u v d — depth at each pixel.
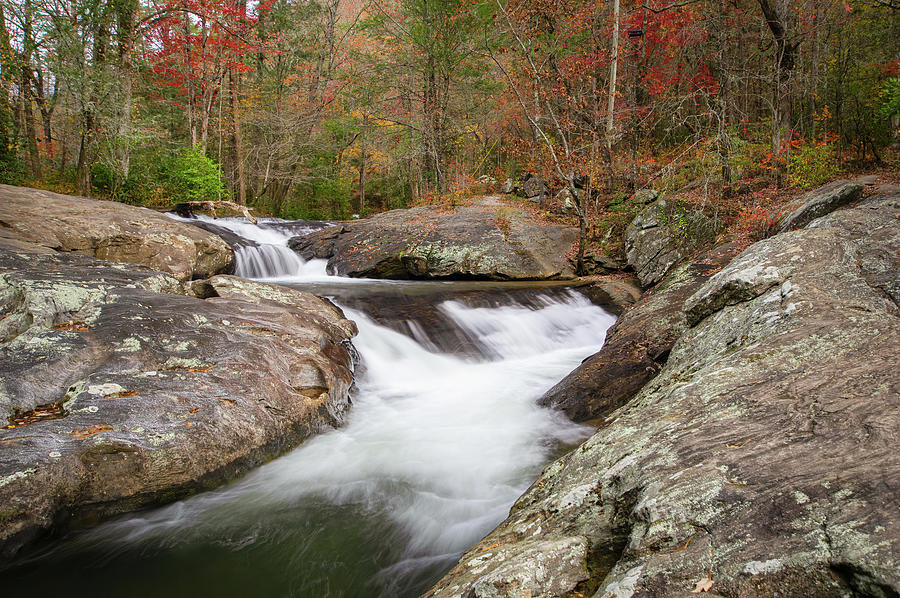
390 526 3.77
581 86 13.98
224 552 3.51
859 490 1.81
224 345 4.97
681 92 15.25
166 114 19.59
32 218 7.66
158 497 3.79
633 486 2.38
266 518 3.85
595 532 2.33
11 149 13.72
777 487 1.96
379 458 4.68
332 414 5.29
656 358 5.91
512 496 4.05
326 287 9.62
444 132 17.98
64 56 13.01
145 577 3.28
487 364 7.43
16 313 4.61
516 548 2.41
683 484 2.17
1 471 3.16
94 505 3.54
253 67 20.11
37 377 3.97
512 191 18.55
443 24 16.30
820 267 4.30
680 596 1.69
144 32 15.60
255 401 4.54
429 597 2.32
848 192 7.12
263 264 11.22
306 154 22.50
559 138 15.52
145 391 4.13
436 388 6.44
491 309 8.84
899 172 9.94
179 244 8.83
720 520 1.92
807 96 13.30
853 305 3.63
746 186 10.89
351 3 26.39
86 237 7.81
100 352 4.39
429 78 17.81
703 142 10.48
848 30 13.44
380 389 6.36
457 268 11.09
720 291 4.62
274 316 5.99
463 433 5.18
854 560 1.56
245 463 4.29
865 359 2.74
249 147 22.92
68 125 16.34
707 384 3.06
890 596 1.44
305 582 3.25
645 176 13.95
